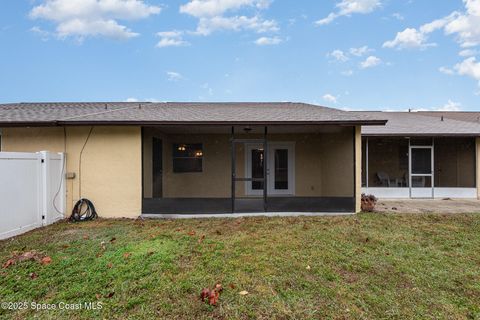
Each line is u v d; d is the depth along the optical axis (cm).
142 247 462
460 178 1106
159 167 974
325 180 1054
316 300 305
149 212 729
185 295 312
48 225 633
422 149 1102
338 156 930
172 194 1068
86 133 726
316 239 507
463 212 755
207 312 283
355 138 755
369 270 378
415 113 1600
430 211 774
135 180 728
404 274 367
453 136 1026
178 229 585
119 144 729
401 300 307
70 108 991
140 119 703
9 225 533
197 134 1084
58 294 314
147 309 287
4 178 525
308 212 738
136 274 359
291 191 1105
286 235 532
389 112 1616
